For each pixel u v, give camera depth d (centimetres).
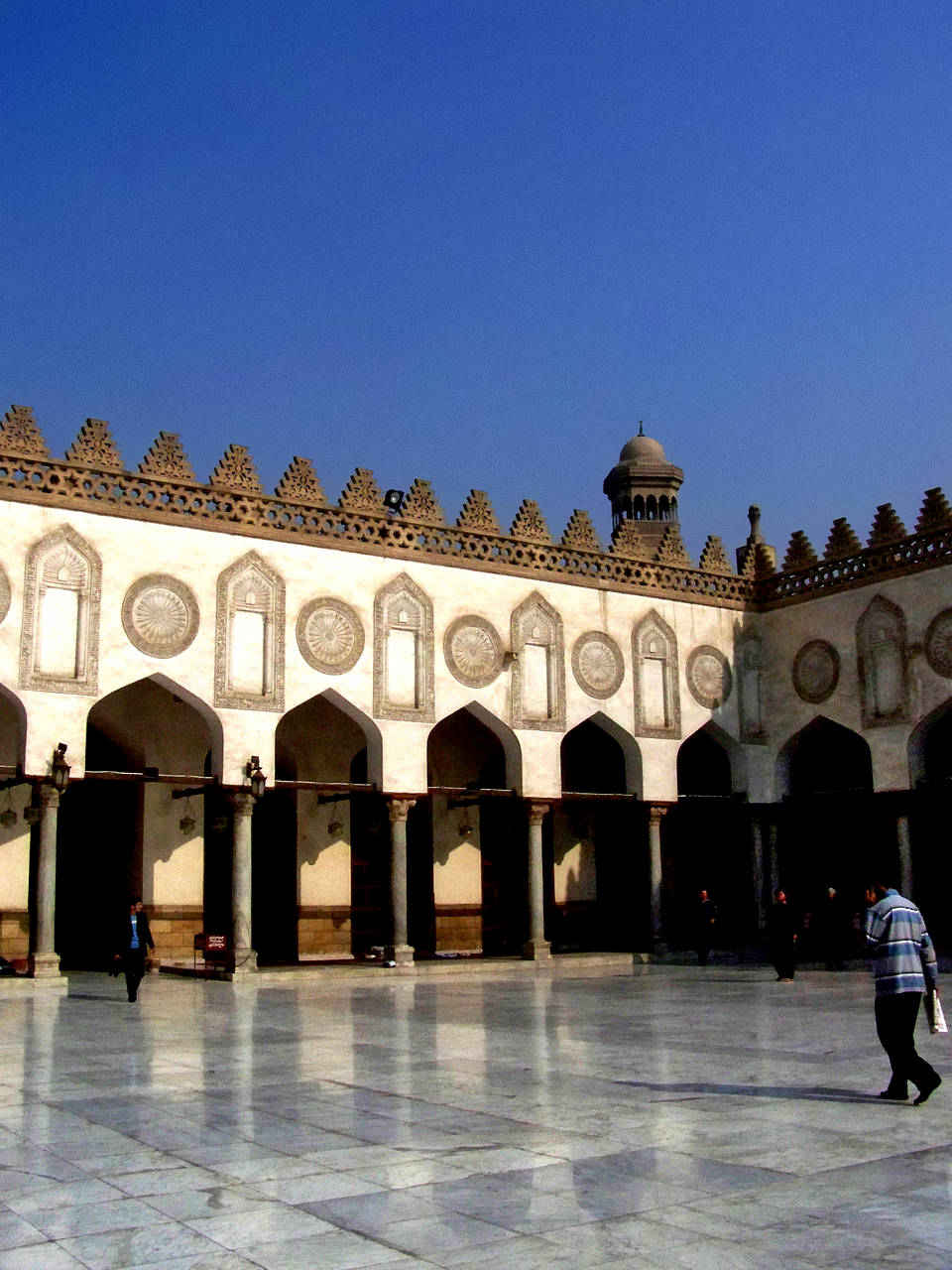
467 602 1962
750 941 2189
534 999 1348
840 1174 500
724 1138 569
